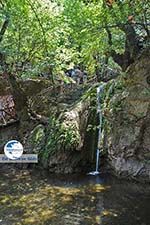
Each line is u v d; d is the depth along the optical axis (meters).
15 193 8.64
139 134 9.41
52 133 10.83
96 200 8.12
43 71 12.68
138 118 9.34
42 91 12.90
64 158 10.30
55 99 12.27
